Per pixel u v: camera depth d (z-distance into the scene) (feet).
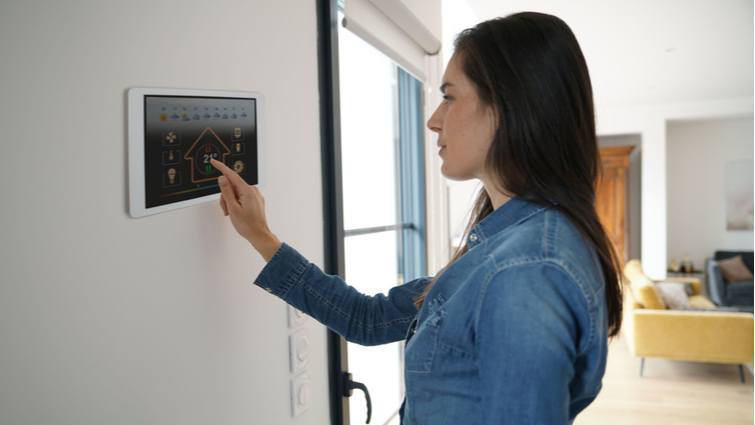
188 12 2.15
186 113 2.10
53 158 1.58
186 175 2.11
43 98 1.55
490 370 1.50
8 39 1.44
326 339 3.51
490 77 1.80
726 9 9.44
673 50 12.18
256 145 2.56
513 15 1.88
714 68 14.03
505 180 1.84
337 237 3.52
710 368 13.24
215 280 2.37
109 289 1.79
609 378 12.66
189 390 2.20
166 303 2.06
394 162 6.43
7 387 1.47
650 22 10.12
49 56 1.56
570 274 1.54
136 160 1.87
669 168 23.02
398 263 6.48
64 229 1.62
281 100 2.90
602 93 17.56
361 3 4.13
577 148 1.79
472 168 1.98
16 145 1.47
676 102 19.48
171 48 2.05
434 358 1.80
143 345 1.95
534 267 1.55
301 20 3.15
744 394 11.47
